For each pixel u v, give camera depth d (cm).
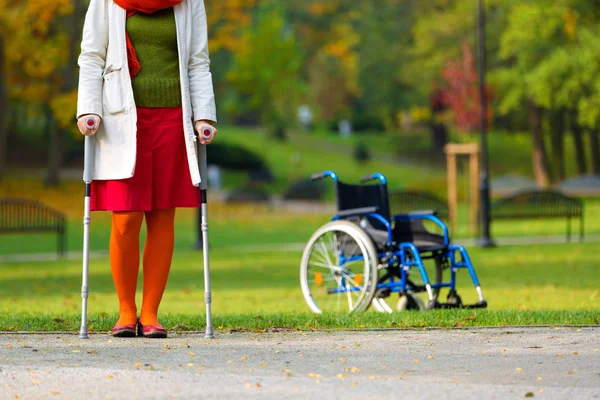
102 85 622
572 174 6166
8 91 4388
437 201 2494
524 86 4519
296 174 5594
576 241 2356
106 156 618
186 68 627
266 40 6391
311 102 7956
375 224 954
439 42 5378
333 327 687
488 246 2197
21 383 462
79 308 1114
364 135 7312
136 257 634
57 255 2247
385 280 977
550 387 457
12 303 1183
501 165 5969
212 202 4259
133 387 454
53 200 4138
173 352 555
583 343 599
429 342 604
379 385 460
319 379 473
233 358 535
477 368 508
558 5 4047
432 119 6316
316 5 7244
